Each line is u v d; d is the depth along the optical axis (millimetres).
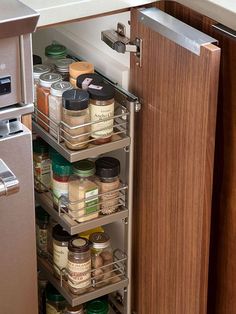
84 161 1547
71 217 1533
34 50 1777
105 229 1730
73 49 1660
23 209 1307
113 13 1403
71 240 1571
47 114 1512
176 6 1417
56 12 1340
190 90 1326
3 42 1139
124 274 1647
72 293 1590
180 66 1334
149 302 1665
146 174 1546
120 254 1681
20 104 1224
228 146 1401
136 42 1439
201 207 1391
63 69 1576
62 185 1541
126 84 1514
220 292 1562
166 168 1468
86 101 1429
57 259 1614
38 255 1690
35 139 1616
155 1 1414
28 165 1271
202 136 1331
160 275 1591
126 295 1667
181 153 1405
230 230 1469
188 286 1498
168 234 1521
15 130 1243
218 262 1539
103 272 1615
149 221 1582
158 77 1409
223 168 1438
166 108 1411
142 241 1632
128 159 1530
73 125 1441
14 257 1350
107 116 1466
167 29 1326
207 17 1350
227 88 1351
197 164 1367
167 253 1543
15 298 1401
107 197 1544
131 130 1493
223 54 1331
